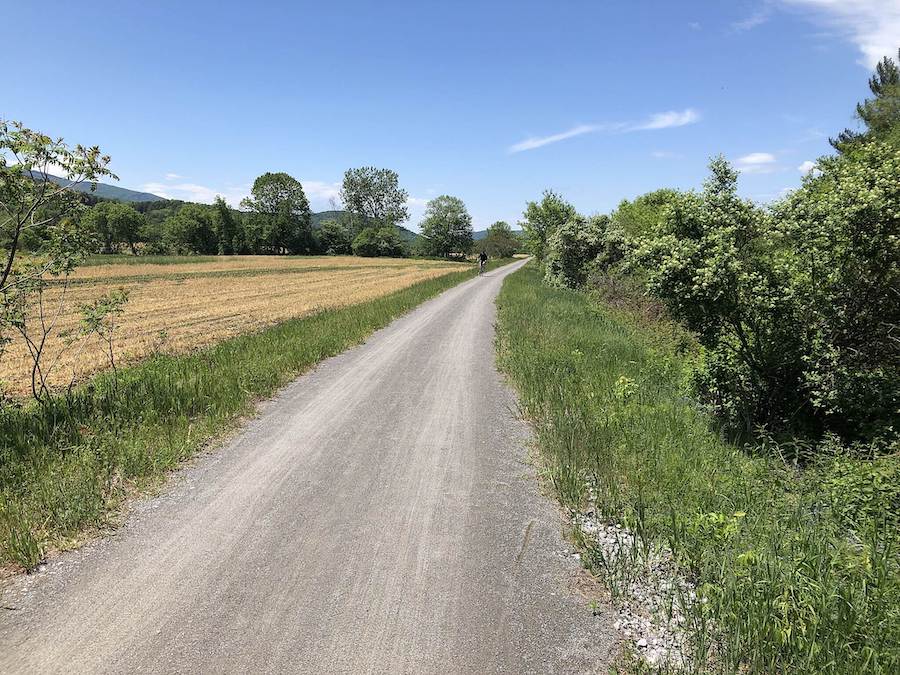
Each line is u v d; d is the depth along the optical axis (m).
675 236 7.48
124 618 3.24
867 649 2.72
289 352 10.56
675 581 3.61
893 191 5.86
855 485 4.82
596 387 8.42
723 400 7.52
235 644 3.04
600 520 4.52
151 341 14.81
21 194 6.03
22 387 9.76
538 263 56.09
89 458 5.26
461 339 13.75
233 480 5.25
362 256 102.31
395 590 3.56
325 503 4.80
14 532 3.95
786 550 3.70
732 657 2.85
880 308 6.46
